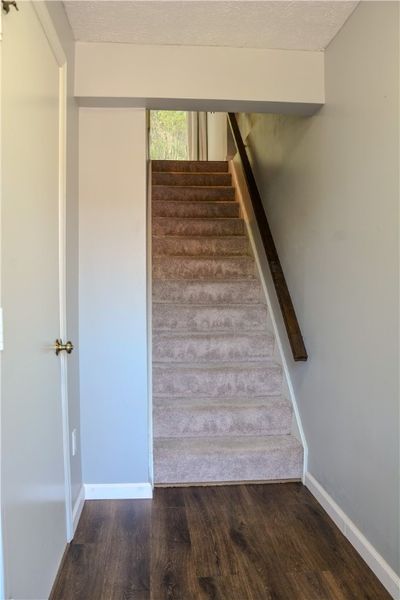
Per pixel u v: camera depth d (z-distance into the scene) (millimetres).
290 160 2695
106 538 1888
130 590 1582
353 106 1825
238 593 1578
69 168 1927
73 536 1891
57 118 1694
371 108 1678
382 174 1601
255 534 1927
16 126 1187
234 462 2373
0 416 1050
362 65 1744
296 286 2582
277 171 3000
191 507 2148
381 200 1610
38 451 1392
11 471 1128
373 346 1681
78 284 2172
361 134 1758
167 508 2139
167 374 2695
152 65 2055
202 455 2357
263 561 1750
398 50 1497
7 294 1107
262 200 3457
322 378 2184
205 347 2904
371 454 1704
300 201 2508
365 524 1758
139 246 2205
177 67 2062
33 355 1345
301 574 1678
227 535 1919
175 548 1823
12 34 1145
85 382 2211
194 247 3723
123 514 2084
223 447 2422
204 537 1901
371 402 1701
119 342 2221
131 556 1769
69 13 1804
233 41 2029
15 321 1170
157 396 2707
